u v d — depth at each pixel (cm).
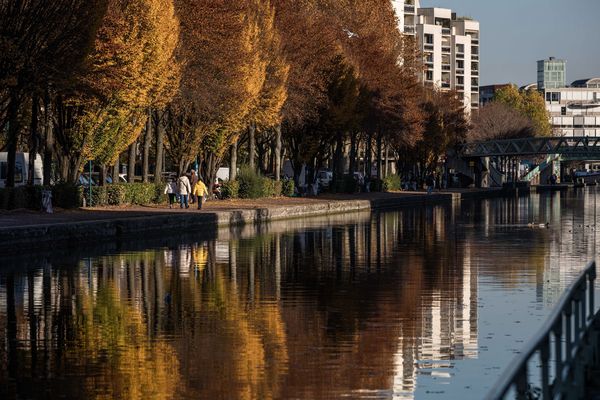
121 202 7256
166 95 7075
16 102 6019
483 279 3706
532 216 8794
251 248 5003
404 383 1984
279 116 9069
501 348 2344
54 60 5903
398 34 13112
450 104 17112
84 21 5944
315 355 2261
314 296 3216
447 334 2523
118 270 3903
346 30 11769
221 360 2200
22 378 2022
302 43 9538
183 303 3042
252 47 8144
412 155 14975
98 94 6356
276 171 9844
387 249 5053
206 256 4538
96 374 2061
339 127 10356
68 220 5369
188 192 7212
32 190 6297
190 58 7538
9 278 3619
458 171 17975
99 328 2597
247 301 3097
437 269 4062
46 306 2966
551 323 1088
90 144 6819
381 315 2827
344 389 1938
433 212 9500
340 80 10238
